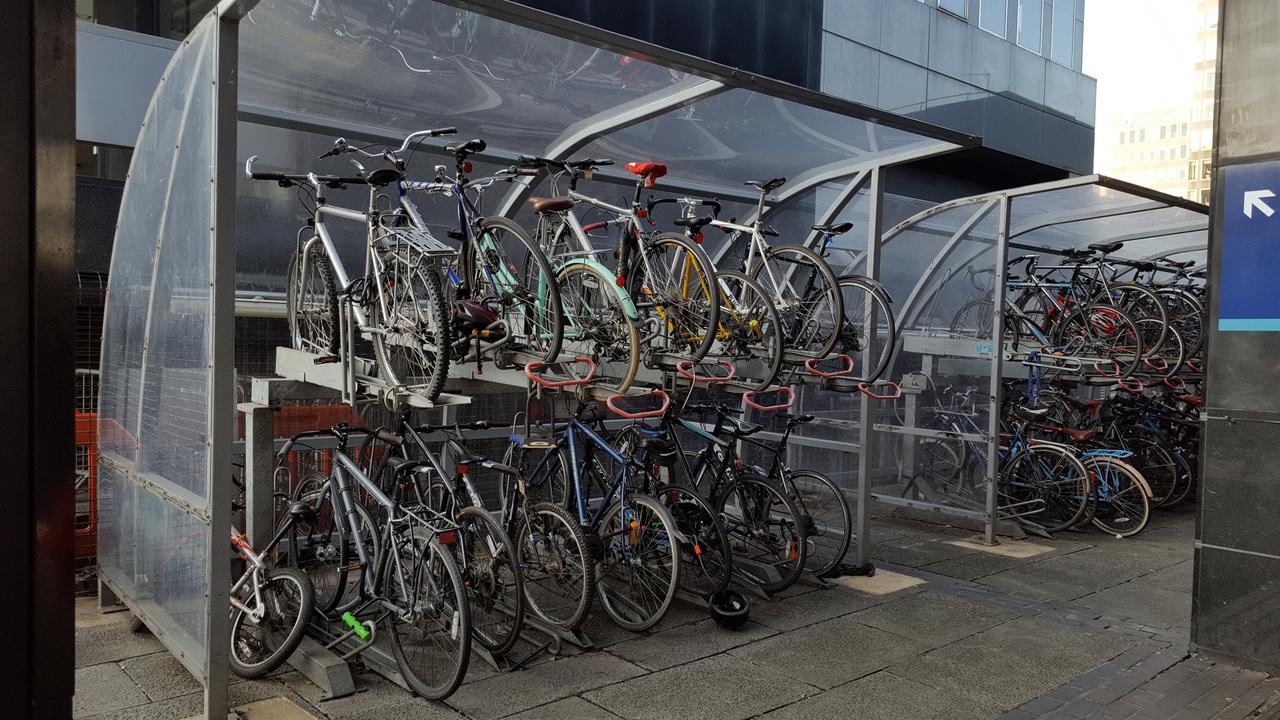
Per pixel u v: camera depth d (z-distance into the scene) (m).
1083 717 3.60
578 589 4.26
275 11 3.81
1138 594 5.47
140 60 5.15
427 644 3.71
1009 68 11.59
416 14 3.81
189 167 3.46
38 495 0.78
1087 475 7.09
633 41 3.69
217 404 3.21
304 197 5.51
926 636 4.56
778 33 9.01
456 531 3.57
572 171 4.48
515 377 3.98
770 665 4.11
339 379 4.08
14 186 0.76
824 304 4.53
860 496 5.72
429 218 6.03
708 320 4.16
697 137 5.50
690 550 4.66
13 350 0.77
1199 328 8.20
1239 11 4.13
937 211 6.88
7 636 0.76
